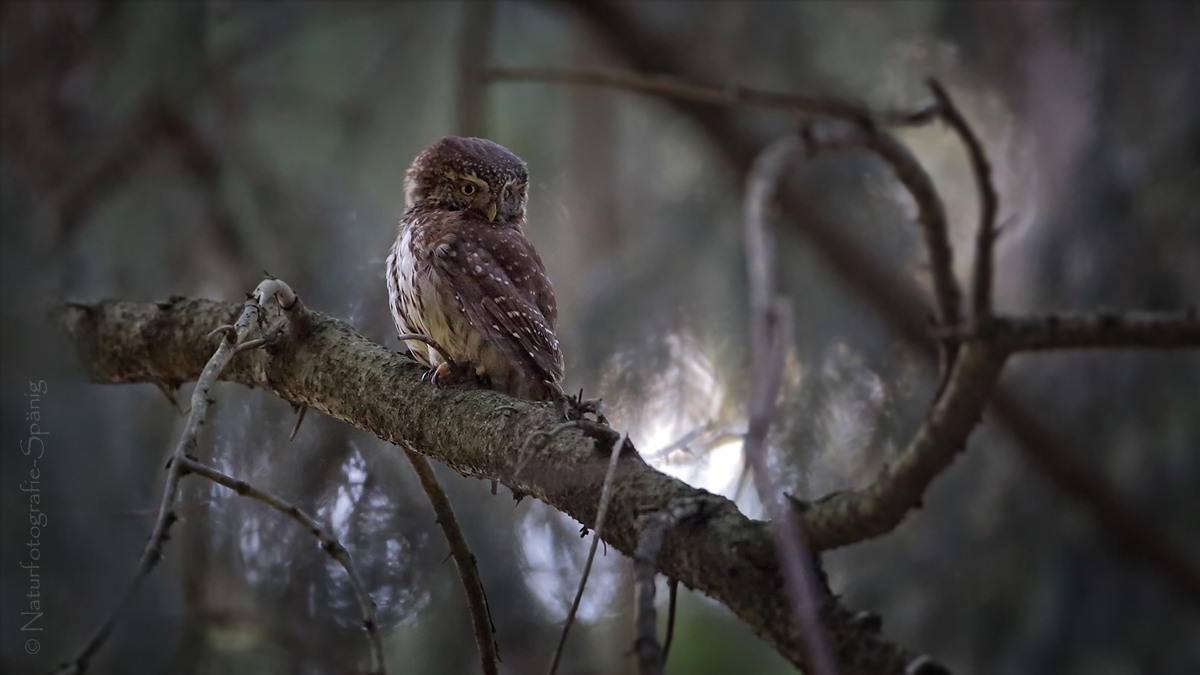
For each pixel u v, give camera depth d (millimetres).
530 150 12969
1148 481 10500
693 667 9984
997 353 5492
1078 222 11164
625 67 13086
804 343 11633
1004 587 10633
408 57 12297
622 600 10055
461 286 8617
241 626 8648
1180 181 10750
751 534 4949
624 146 13508
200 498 9078
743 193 12688
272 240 10656
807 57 13109
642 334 11695
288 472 9203
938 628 10664
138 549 7762
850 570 11086
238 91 11453
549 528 9844
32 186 9680
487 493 9523
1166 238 10703
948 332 5699
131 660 7465
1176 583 10125
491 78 10234
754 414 3854
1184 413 10500
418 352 9070
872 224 12586
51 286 8570
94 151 10406
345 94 12000
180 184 10664
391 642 8984
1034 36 12188
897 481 4871
